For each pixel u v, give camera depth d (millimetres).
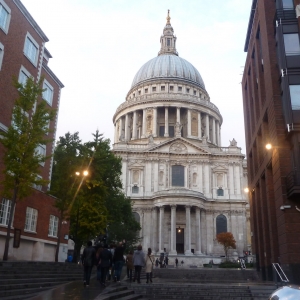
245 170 87250
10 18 31812
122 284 22016
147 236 74125
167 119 95188
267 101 29750
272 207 30094
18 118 27188
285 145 26406
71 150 41031
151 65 112250
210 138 100000
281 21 27812
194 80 110625
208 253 73500
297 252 23984
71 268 27609
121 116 103188
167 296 21922
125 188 78125
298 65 26594
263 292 22406
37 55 36844
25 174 25734
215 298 21750
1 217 28641
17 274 18953
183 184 79438
